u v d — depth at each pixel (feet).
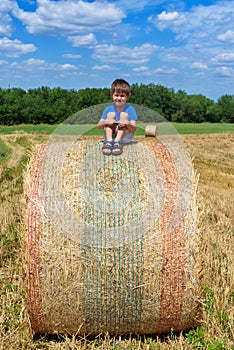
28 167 16.81
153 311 15.53
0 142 112.06
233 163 77.25
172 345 15.49
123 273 15.07
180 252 15.16
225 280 20.26
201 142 114.52
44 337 16.56
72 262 15.06
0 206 35.06
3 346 15.70
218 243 25.96
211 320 16.85
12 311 17.60
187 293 15.43
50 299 15.39
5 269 21.74
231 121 238.07
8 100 250.78
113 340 16.15
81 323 15.88
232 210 36.55
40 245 15.08
